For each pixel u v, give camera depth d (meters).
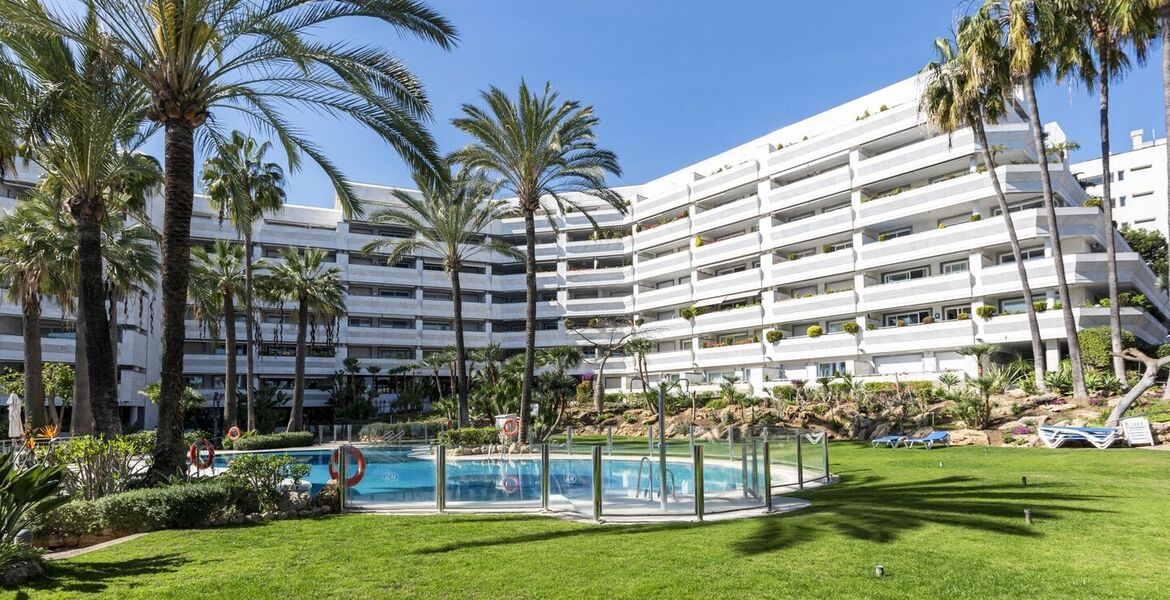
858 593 6.10
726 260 52.09
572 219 64.00
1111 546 7.63
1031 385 28.86
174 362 12.70
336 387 55.62
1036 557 7.19
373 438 36.19
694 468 10.79
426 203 36.19
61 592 6.47
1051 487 12.23
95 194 17.38
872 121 43.84
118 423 17.19
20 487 7.31
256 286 36.62
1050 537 8.10
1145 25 24.34
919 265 41.03
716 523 10.05
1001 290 35.94
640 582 6.57
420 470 12.12
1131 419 20.36
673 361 53.06
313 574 7.11
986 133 38.06
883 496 12.00
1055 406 25.83
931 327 38.03
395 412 55.50
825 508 10.97
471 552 8.10
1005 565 6.90
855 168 44.19
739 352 48.50
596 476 10.68
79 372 25.16
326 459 25.33
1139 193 67.94
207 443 17.17
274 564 7.58
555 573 6.98
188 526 10.20
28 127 14.35
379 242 38.75
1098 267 33.59
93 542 9.62
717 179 54.28
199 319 32.25
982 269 36.84
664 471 11.56
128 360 45.41
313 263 40.81
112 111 16.42
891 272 42.69
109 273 27.64
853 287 44.59
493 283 65.44
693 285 54.34
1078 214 34.81
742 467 12.12
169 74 12.96
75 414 24.95
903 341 39.34
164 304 12.78
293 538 9.13
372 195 62.72
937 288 38.47
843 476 16.08
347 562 7.64
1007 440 23.05
